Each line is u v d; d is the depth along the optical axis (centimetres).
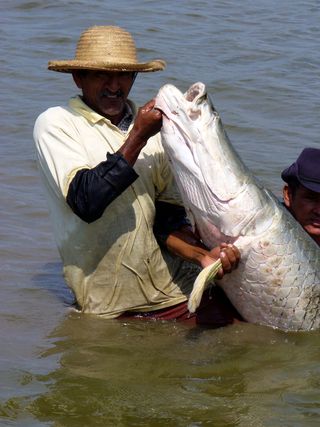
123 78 630
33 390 555
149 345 624
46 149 635
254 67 1305
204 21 1523
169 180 654
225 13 1580
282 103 1163
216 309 663
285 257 629
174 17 1531
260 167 957
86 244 652
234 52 1366
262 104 1161
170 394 555
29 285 711
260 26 1521
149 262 655
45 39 1386
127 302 662
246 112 1132
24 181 909
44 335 632
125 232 647
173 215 662
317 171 647
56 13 1517
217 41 1417
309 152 652
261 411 538
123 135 643
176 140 605
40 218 831
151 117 601
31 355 602
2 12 1512
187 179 612
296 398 556
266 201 620
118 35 629
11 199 866
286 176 662
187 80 1234
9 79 1204
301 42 1442
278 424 524
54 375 575
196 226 633
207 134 605
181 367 593
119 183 606
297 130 1077
